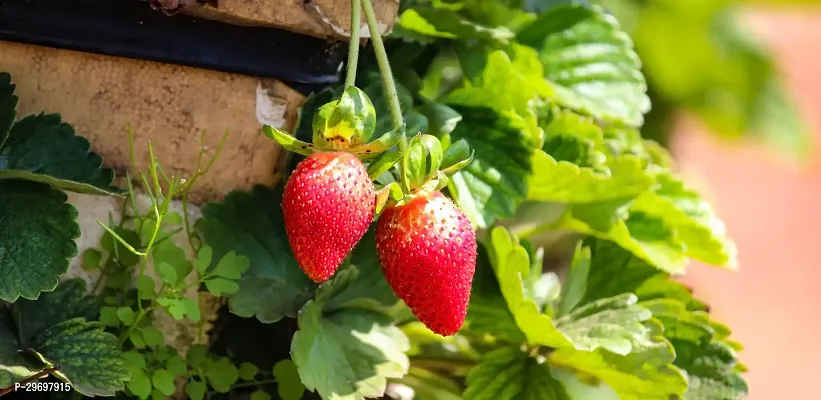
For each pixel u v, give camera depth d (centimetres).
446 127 25
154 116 23
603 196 27
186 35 22
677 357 27
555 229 29
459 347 27
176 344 25
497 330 26
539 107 28
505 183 25
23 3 20
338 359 22
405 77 27
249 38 22
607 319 25
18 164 21
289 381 24
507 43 27
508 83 27
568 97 29
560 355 25
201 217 24
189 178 24
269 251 24
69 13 20
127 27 21
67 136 21
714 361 26
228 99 23
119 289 23
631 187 27
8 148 21
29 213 20
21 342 21
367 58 26
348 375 22
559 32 30
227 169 24
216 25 22
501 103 26
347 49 24
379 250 20
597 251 29
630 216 29
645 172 27
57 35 20
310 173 18
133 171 23
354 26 20
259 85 23
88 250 22
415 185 19
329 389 21
